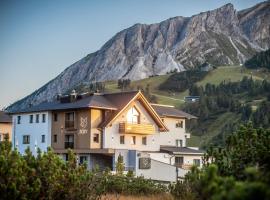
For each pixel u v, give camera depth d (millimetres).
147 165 61000
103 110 65812
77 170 20531
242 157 16141
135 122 68438
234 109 174250
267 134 17453
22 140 72812
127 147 67188
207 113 177375
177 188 24625
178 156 70938
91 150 62406
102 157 63656
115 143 65812
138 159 61062
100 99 67062
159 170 60062
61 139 67500
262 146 16016
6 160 17781
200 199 13117
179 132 83250
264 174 8734
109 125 64938
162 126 71625
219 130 159000
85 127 64812
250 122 18156
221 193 7871
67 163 20312
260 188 7258
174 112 83750
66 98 69500
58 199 19203
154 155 66750
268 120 137375
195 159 73250
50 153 19859
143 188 31656
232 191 7594
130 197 28094
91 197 21750
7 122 85000
